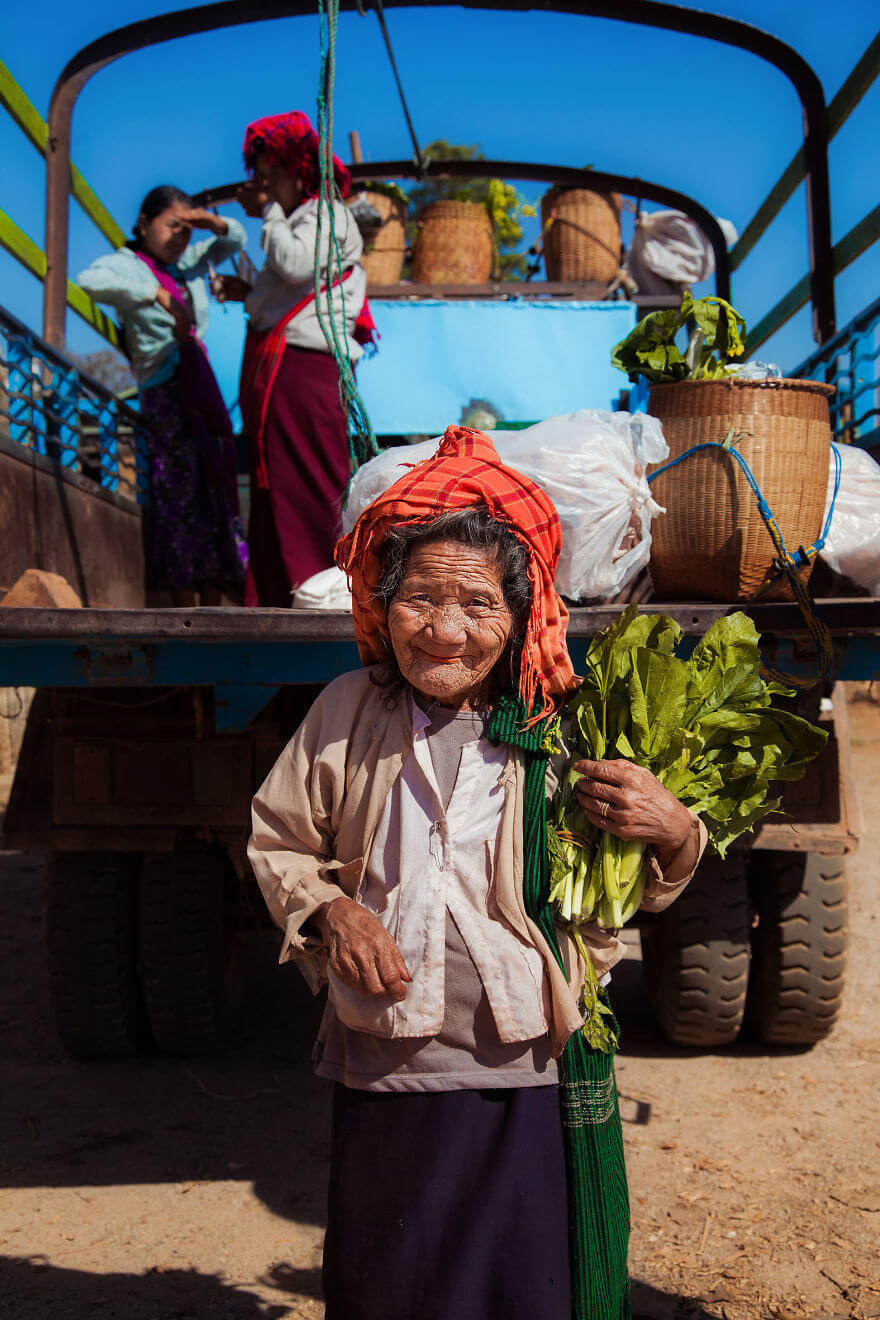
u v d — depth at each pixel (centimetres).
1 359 369
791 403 289
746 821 172
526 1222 157
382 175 656
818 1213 281
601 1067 169
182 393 497
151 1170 309
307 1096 359
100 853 361
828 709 342
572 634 243
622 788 160
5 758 873
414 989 160
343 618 235
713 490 288
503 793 167
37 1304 243
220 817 324
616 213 657
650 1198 290
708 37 497
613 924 164
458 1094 162
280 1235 275
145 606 529
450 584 158
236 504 525
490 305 596
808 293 505
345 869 171
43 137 479
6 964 504
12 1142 325
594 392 600
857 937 533
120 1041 377
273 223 412
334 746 174
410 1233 157
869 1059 385
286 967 498
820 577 326
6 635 241
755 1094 356
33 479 387
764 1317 236
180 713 327
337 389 419
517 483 168
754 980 386
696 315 301
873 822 801
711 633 175
